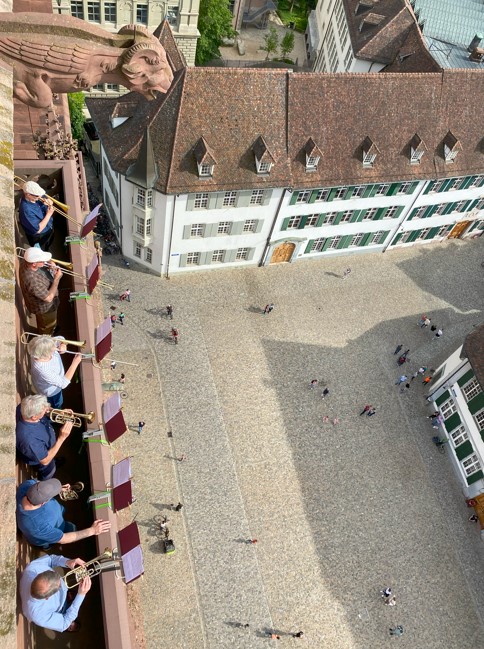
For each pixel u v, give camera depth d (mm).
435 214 45406
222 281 41594
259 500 31531
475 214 47156
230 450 33094
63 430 7863
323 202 38781
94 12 43750
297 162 35656
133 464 31234
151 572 27875
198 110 32156
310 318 41094
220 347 37688
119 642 7098
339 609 28781
